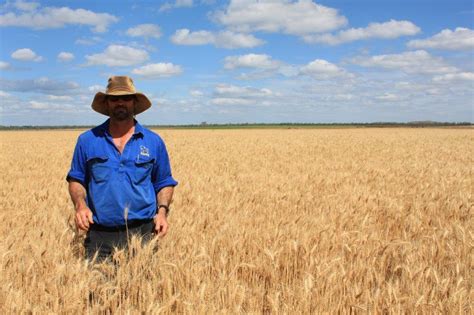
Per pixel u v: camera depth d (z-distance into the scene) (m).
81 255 5.29
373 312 3.98
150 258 4.32
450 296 4.16
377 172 15.01
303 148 30.41
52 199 9.18
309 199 9.29
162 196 4.57
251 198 9.06
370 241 5.95
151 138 4.41
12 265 4.51
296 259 5.12
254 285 4.66
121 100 4.23
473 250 5.64
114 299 3.94
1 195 10.09
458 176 13.98
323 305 4.03
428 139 47.00
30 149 29.70
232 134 64.88
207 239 5.89
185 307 3.79
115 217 4.28
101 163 4.25
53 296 3.84
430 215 8.16
